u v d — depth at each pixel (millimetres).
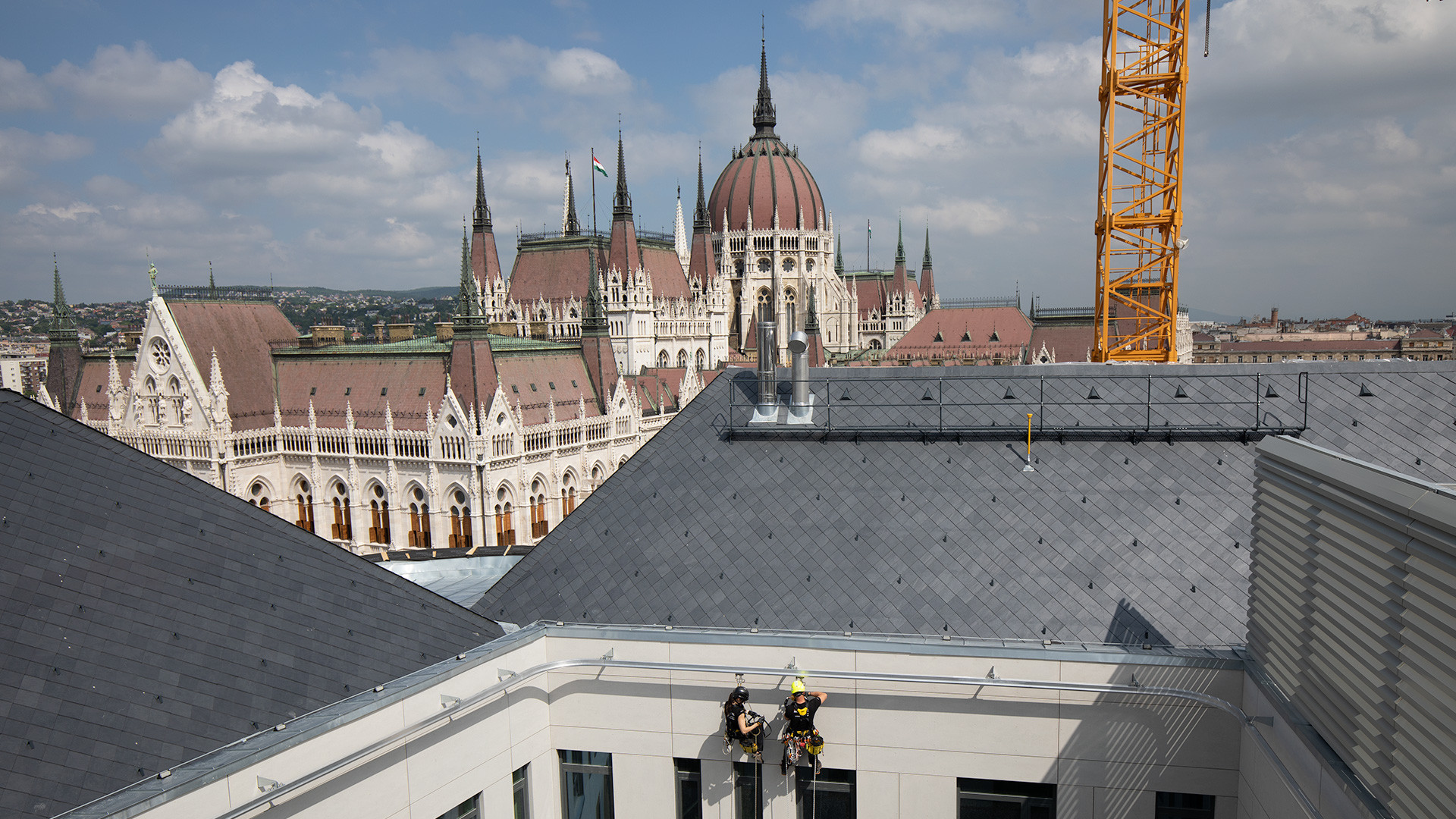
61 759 18219
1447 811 13906
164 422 116500
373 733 22500
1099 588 27203
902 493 31562
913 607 27469
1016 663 24469
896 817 25984
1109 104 74188
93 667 20297
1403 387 32031
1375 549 16609
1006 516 29984
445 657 26141
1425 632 14695
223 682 21641
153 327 115250
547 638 27750
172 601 22984
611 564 31172
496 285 182375
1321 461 19625
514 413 109188
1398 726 15586
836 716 25906
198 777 18766
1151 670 23766
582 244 186625
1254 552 23281
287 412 120750
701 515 32281
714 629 27656
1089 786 24625
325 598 25906
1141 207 75125
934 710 25281
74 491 23953
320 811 21391
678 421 36750
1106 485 30484
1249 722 22141
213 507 26500
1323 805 18234
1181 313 168000
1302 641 19906
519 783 27484
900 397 35281
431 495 107188
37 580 21344
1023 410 33688
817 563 29578
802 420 35219
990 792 25609
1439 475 29016
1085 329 175625
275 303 130750
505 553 47656
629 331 181625
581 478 121062
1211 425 31625
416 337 145500
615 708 27547
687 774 27625
